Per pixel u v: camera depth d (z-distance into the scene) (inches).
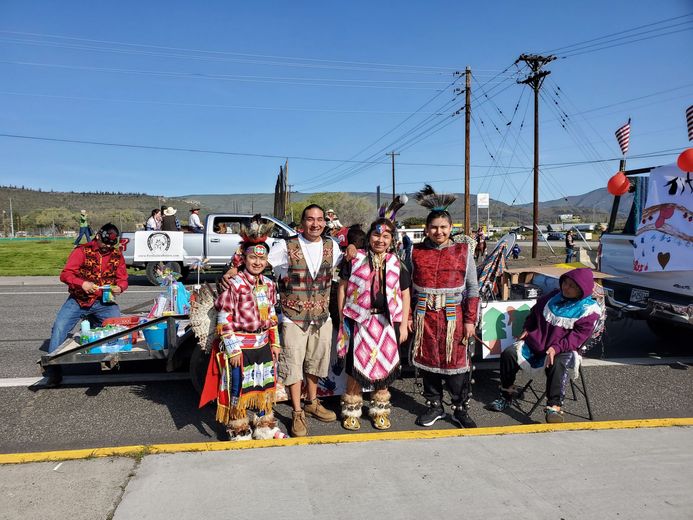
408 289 156.3
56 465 126.7
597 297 182.7
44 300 408.8
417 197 167.2
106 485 117.8
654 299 236.7
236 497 113.5
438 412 163.9
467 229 1016.9
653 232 243.8
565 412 173.5
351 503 111.8
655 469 127.1
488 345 188.2
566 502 112.9
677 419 159.0
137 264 519.5
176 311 198.5
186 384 198.2
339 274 158.4
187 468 125.8
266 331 143.4
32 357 238.2
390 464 129.0
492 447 138.9
